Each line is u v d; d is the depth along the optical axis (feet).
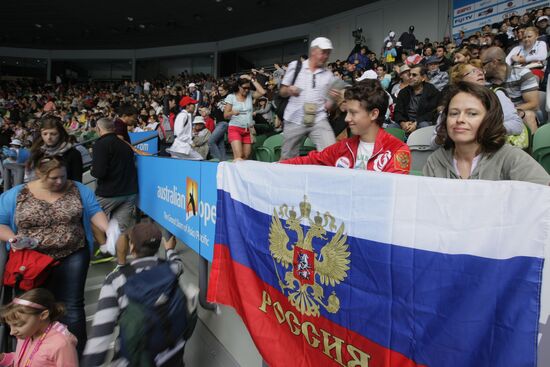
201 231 7.78
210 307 7.97
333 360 3.81
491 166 3.89
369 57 36.70
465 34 37.65
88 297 9.92
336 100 9.84
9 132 44.21
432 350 2.90
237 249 5.57
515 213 2.51
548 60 13.14
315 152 6.70
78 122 50.44
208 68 74.43
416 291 3.03
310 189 4.12
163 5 55.62
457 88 4.12
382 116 5.68
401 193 3.16
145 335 4.93
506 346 2.47
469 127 3.94
